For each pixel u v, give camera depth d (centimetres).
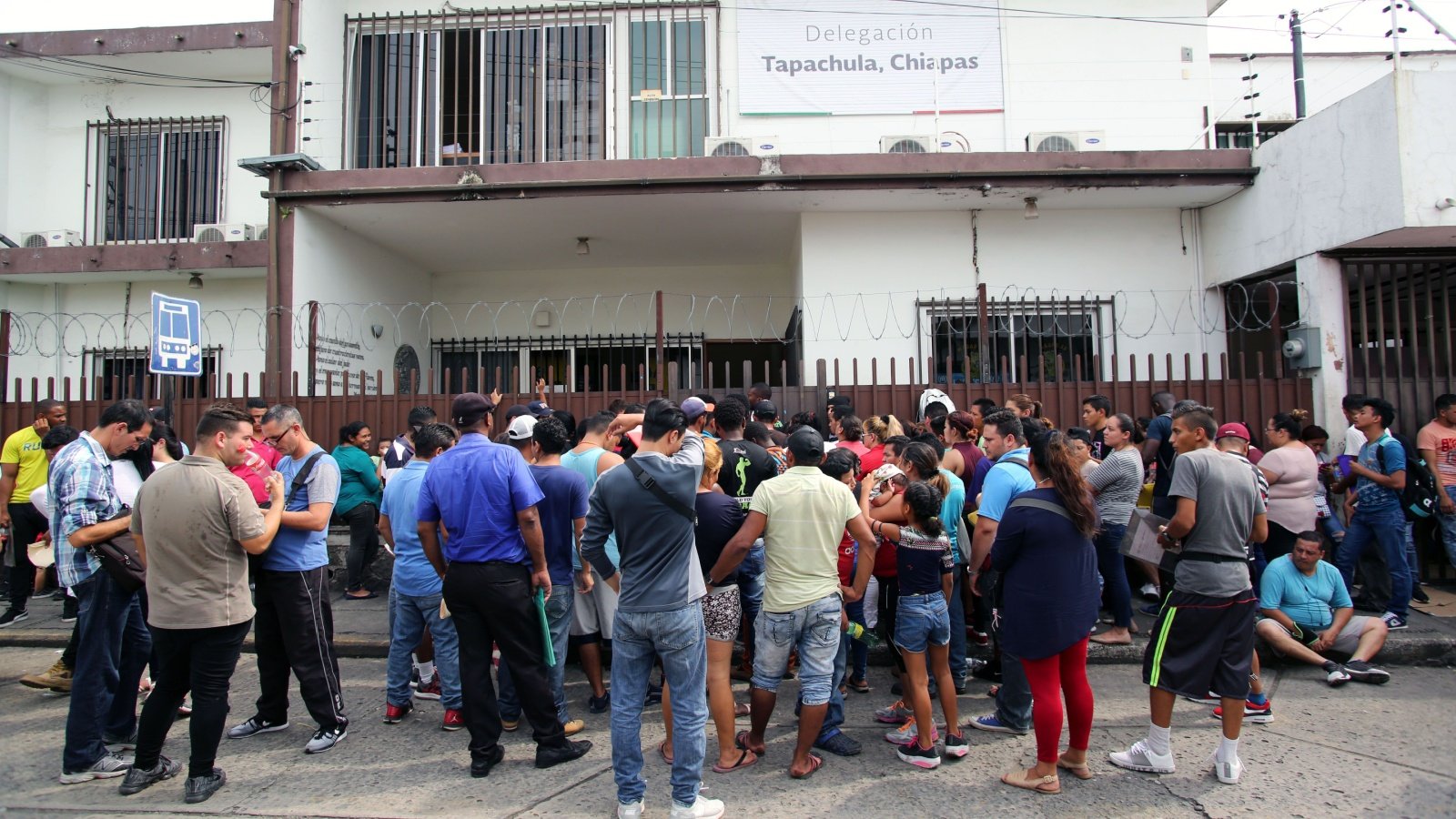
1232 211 924
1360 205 743
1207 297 966
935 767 426
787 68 1023
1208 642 407
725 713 424
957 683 522
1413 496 648
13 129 1184
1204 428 437
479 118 1028
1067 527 402
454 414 439
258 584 455
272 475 430
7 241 1151
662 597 367
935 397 767
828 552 418
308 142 980
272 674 472
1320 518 695
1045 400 814
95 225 1166
